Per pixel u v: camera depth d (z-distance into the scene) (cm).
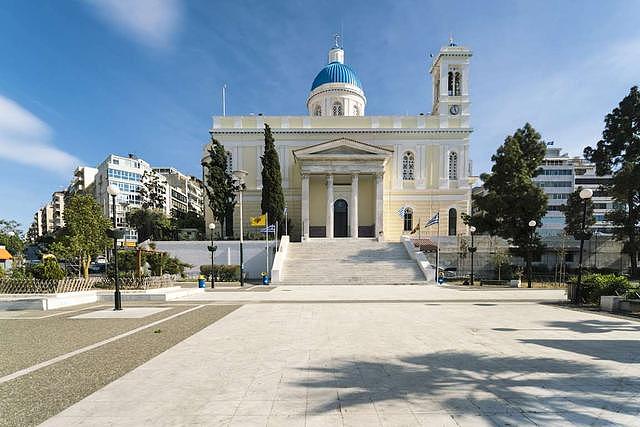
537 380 566
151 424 423
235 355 716
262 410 457
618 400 489
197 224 5616
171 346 799
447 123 4556
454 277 3244
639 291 1309
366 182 4456
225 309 1397
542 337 875
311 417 436
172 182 8775
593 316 1202
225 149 4509
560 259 3550
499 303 1563
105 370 632
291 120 4603
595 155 3638
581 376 585
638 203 3438
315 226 4416
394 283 2777
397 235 4425
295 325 1041
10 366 661
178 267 2841
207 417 439
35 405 483
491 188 3366
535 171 3359
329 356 704
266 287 2533
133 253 2139
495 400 487
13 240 5259
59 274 1717
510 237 3198
